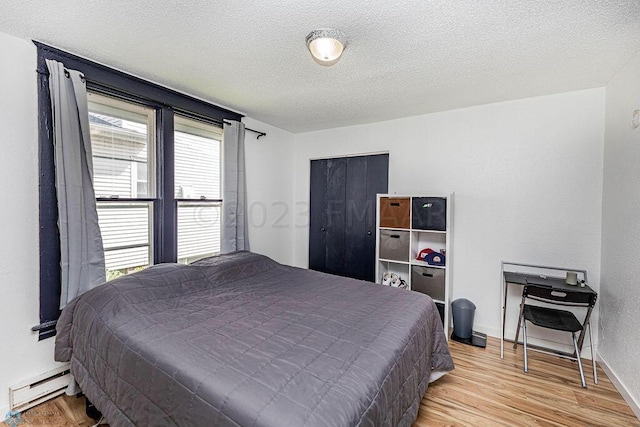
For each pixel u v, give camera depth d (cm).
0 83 168
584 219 246
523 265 270
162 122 246
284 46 183
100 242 203
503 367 231
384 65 205
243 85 243
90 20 157
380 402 113
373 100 275
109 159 220
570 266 251
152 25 161
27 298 181
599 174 239
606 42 172
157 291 191
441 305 284
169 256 254
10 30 166
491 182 282
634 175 189
